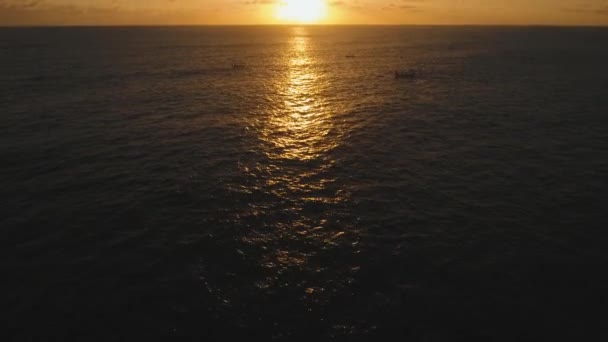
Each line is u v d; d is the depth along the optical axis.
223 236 20.83
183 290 16.75
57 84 65.19
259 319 15.14
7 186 26.22
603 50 134.88
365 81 73.06
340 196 25.38
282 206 24.09
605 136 37.53
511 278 17.39
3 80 68.12
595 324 14.82
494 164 30.59
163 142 35.84
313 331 14.56
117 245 19.92
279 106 51.69
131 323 14.93
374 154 33.06
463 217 22.61
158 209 23.53
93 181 27.22
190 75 79.31
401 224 21.91
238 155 32.84
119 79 71.81
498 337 14.23
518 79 72.62
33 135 37.12
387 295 16.38
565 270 17.92
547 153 32.97
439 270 17.95
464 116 45.38
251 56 124.56
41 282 17.12
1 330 14.50
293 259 18.92
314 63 105.19
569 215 22.78
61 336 14.29
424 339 14.16
